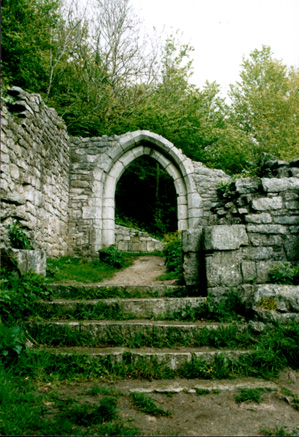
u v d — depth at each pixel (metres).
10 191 4.64
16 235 4.46
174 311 3.70
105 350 2.93
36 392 2.36
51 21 10.25
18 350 2.70
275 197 4.74
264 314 3.25
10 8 7.64
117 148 8.80
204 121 14.05
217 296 3.74
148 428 1.99
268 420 2.12
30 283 3.78
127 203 14.55
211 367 2.75
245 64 17.64
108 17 12.37
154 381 2.63
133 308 3.72
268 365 2.79
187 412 2.19
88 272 6.45
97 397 2.32
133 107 12.34
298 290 3.36
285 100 15.42
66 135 8.34
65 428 1.91
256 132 13.98
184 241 4.34
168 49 13.65
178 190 9.28
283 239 4.55
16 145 4.87
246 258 3.97
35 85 8.67
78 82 11.34
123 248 10.75
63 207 8.02
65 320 3.44
